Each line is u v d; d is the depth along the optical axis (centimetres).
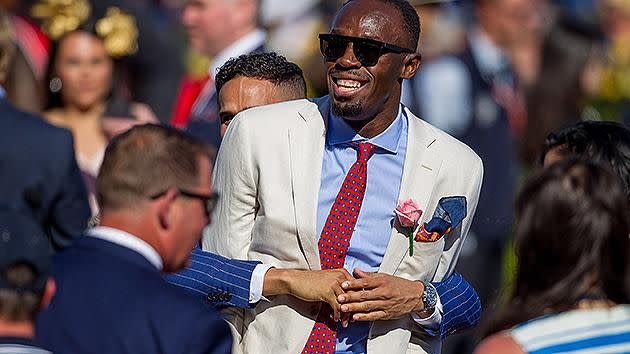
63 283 607
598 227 566
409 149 741
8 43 855
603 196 569
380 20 718
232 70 806
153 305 602
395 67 725
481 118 1333
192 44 1234
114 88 1198
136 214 612
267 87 798
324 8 1540
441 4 1401
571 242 566
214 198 631
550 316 569
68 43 1175
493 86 1399
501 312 580
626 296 574
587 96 1595
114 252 611
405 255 736
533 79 1519
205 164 627
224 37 1213
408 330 749
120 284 605
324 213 732
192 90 1223
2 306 562
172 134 623
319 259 727
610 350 559
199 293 735
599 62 1602
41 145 809
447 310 753
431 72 1341
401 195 734
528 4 1529
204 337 603
